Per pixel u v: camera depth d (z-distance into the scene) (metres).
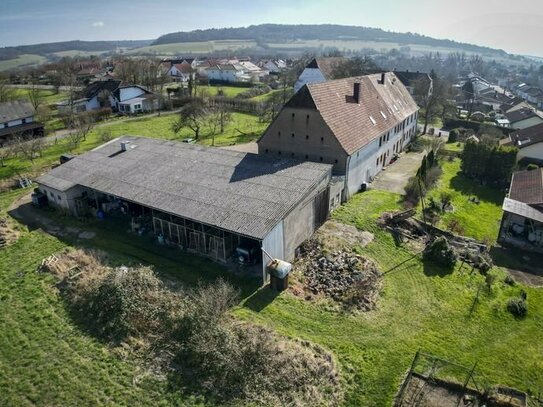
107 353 19.86
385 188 42.41
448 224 34.94
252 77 138.00
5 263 27.91
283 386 18.03
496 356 20.62
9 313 22.80
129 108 82.81
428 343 21.12
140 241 30.64
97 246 29.98
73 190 34.25
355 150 37.50
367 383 18.62
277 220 25.50
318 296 24.42
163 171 34.09
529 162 55.09
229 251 27.73
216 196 29.08
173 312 21.92
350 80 46.03
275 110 74.19
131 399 17.45
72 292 24.30
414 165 50.22
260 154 39.53
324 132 36.69
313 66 91.94
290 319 22.33
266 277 25.62
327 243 29.66
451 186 45.03
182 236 29.22
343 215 34.47
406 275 26.81
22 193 40.41
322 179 31.11
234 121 74.75
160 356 19.69
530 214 32.50
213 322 20.66
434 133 71.88
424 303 24.20
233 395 17.59
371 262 27.55
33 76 138.25
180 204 28.62
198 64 161.00
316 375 18.66
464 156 48.19
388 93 54.53
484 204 41.31
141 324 21.38
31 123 67.44
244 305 23.39
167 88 100.19
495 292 25.72
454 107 89.94
